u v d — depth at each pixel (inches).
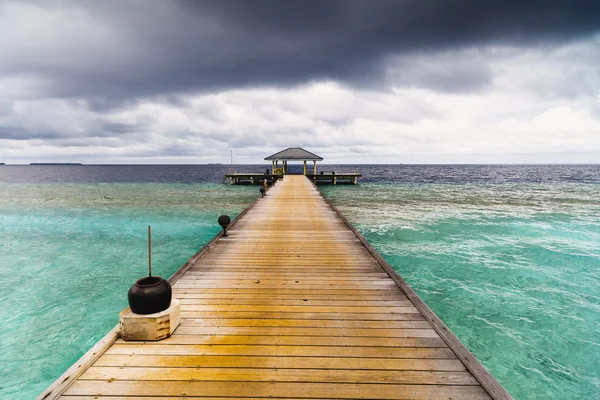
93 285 333.1
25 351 216.8
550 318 256.1
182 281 197.3
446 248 450.0
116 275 361.7
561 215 727.7
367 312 154.0
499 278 338.6
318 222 402.6
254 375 105.2
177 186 1695.4
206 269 221.6
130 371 106.7
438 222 636.7
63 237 537.3
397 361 113.7
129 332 124.3
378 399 95.1
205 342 125.3
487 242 482.6
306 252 266.2
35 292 315.0
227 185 1739.7
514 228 581.3
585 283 326.6
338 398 95.3
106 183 2026.3
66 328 247.3
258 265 230.7
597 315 260.8
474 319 254.5
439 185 1731.1
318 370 108.3
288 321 144.2
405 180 2247.8
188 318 146.6
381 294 177.2
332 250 272.5
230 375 105.1
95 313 271.6
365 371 108.0
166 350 118.8
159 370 107.3
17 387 182.4
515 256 412.8
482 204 920.9
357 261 241.0
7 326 249.8
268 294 176.7
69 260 414.9
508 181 2166.6
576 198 1086.4
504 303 282.2
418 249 444.8
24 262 406.0
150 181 2241.6
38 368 198.8
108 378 103.0
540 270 362.6
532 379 185.2
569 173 3764.8
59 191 1424.7
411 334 133.0
